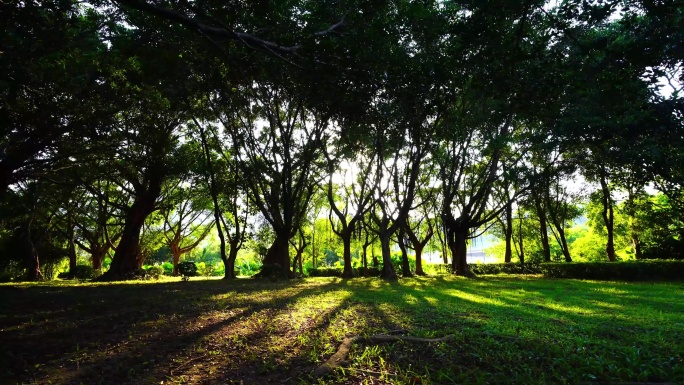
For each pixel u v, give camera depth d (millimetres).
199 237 43062
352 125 9844
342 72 7422
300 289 14961
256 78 9062
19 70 9133
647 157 15414
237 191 23734
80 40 11703
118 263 24844
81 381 4535
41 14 8539
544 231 28266
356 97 7750
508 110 6992
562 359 4809
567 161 21734
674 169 15633
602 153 18062
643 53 6133
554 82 6605
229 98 15484
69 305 10750
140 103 14133
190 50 10039
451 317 7770
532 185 22422
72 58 11672
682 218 20688
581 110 15094
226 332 6766
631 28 6805
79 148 15555
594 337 6039
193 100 18422
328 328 6762
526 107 6789
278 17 8508
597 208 29750
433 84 7473
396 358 5031
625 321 7418
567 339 5805
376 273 31594
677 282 19016
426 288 15234
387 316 7934
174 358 5301
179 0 6109
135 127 15094
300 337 6145
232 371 4773
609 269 21578
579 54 6691
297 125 22266
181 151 21453
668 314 8305
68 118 12828
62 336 6711
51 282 23281
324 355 5246
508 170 21719
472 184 25641
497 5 6219
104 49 13578
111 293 14242
